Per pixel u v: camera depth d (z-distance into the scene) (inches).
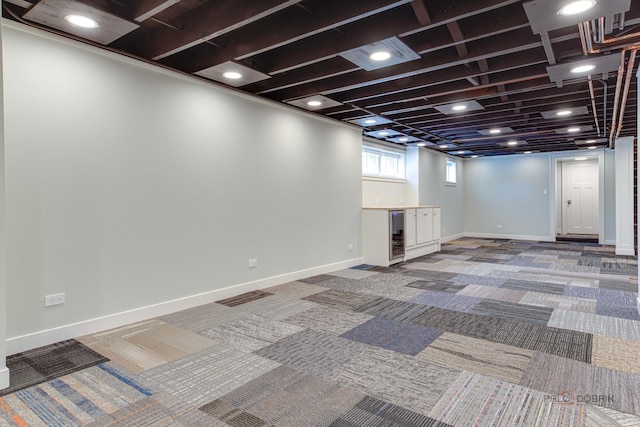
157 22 111.4
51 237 107.5
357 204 235.5
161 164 133.7
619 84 141.2
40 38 104.9
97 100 117.0
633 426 68.2
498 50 117.6
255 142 169.0
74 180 112.0
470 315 134.6
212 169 150.8
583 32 102.7
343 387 83.5
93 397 79.8
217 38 124.0
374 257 234.5
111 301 120.6
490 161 393.1
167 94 135.4
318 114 202.2
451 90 159.9
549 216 361.4
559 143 303.0
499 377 87.5
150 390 82.7
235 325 124.0
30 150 103.4
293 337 113.5
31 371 91.4
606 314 134.3
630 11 99.0
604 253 279.3
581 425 68.6
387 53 117.9
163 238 134.6
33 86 103.8
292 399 78.7
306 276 197.3
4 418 72.4
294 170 189.9
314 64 143.6
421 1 90.9
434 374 89.4
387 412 73.5
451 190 378.6
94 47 115.7
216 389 83.0
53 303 108.0
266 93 167.8
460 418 71.2
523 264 236.7
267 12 93.2
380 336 114.3
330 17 99.4
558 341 109.3
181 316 133.0
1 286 82.4
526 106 185.3
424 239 274.8
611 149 328.2
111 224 120.5
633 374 88.2
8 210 99.7
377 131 248.2
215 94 151.7
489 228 396.2
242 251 163.8
